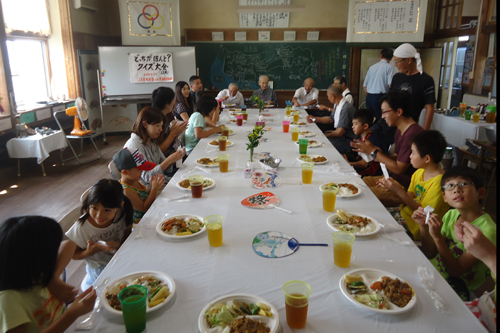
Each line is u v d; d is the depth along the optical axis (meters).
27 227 1.08
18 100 5.39
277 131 3.74
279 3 7.20
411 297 1.08
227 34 7.36
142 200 2.04
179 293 1.14
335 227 1.53
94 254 1.60
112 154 5.72
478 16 5.95
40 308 1.16
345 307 1.06
